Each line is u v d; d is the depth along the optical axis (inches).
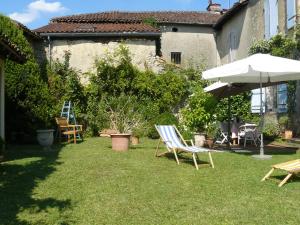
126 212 207.0
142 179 285.0
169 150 392.8
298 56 565.3
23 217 199.8
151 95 679.1
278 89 613.9
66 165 341.1
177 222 190.2
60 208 214.8
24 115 535.5
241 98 632.4
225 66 401.7
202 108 507.8
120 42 705.0
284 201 224.8
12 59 413.4
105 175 298.0
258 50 647.1
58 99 653.9
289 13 586.6
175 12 960.3
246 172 310.7
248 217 196.4
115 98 665.6
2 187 262.7
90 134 645.9
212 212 205.3
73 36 696.4
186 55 881.5
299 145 490.9
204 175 299.7
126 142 444.8
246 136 501.7
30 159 379.9
